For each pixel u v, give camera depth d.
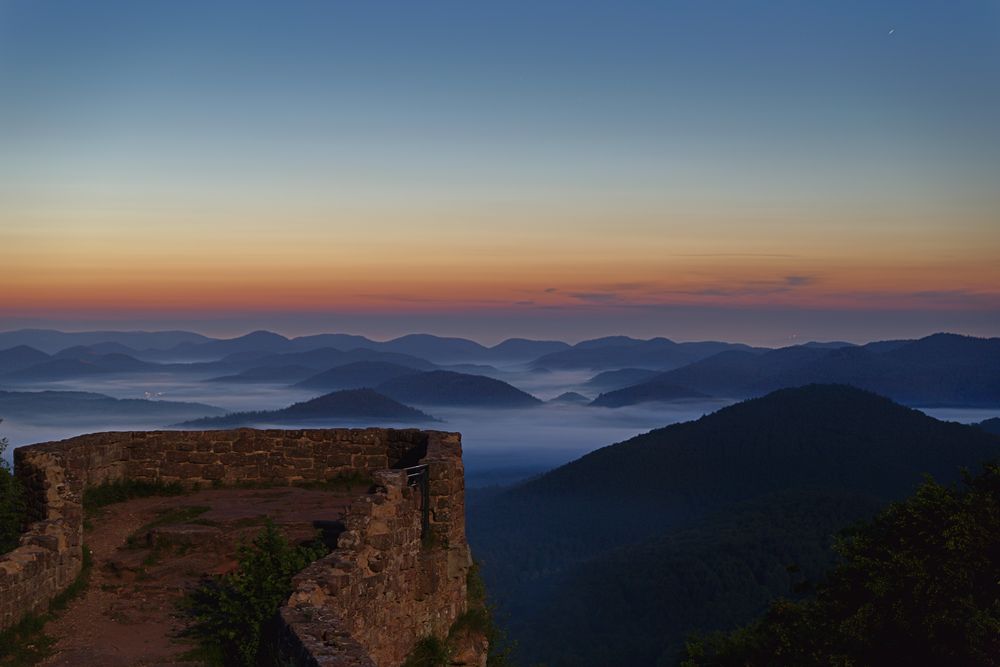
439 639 14.95
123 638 12.16
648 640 99.69
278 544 12.74
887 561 18.64
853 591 20.02
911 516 19.09
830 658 18.36
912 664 18.14
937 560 18.22
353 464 20.81
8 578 11.94
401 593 13.88
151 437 20.28
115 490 19.25
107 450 19.42
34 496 14.62
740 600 103.75
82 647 11.85
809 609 21.17
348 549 12.15
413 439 20.58
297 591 10.34
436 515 15.79
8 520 14.61
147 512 17.84
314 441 20.80
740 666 22.64
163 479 20.23
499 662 16.53
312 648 8.26
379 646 12.76
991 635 16.89
